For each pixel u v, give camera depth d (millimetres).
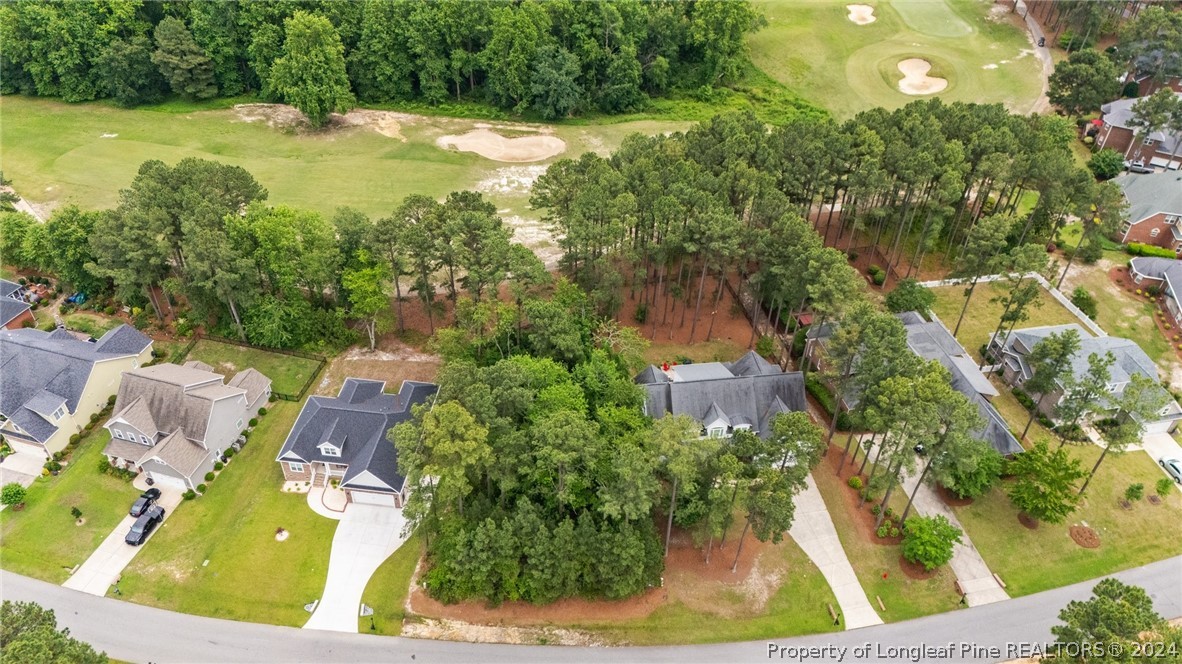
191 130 123062
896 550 61688
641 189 78750
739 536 62562
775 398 69000
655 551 56312
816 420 73062
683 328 83938
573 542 53750
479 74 139500
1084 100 126438
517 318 72750
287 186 108188
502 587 56219
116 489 64438
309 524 62000
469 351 71438
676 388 67688
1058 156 85000
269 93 130625
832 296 65438
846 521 63812
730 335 83375
